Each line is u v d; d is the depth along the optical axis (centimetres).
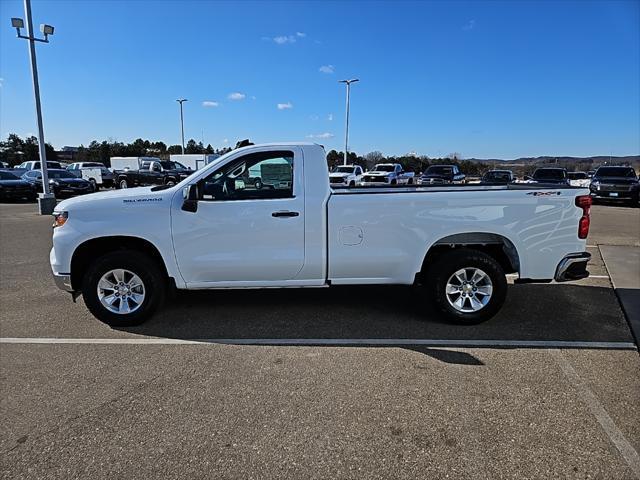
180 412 322
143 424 307
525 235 483
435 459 270
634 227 1312
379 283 495
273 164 483
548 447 281
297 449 280
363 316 523
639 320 510
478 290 492
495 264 481
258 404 332
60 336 468
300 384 362
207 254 482
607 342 446
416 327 488
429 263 506
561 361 403
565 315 528
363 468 263
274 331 477
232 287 493
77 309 558
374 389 353
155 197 482
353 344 443
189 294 612
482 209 480
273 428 302
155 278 487
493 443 285
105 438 292
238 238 480
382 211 480
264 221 479
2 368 394
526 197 480
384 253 485
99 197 490
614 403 332
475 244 495
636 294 611
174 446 283
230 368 391
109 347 438
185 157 4753
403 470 261
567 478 254
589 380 367
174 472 260
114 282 493
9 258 876
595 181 2052
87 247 493
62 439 292
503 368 389
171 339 457
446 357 411
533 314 532
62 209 482
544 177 2498
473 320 490
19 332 480
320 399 338
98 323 505
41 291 639
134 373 383
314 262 486
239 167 483
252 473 259
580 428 301
